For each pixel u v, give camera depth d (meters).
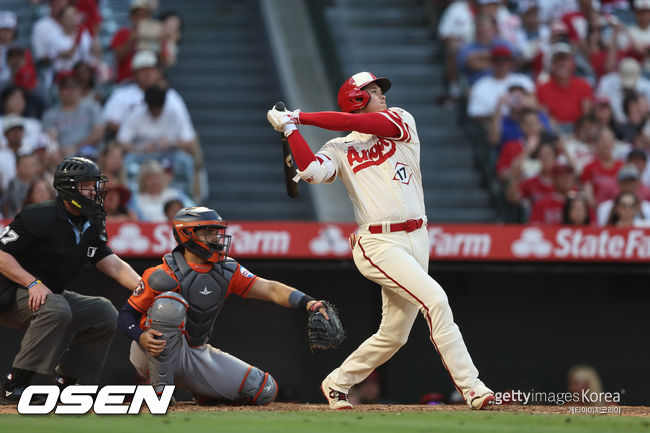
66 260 17.97
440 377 29.83
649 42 43.22
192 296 17.08
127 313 17.23
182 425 12.92
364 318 29.80
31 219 17.62
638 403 30.39
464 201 37.12
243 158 40.06
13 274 17.53
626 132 38.22
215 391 17.83
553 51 38.06
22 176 30.27
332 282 29.64
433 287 16.31
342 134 37.34
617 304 30.58
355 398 27.14
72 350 18.55
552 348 30.36
